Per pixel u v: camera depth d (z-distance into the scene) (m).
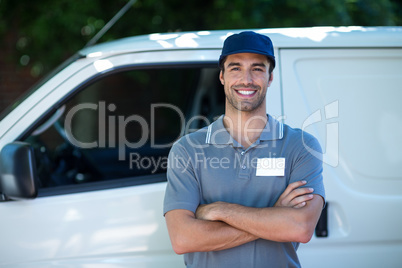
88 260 2.40
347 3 4.61
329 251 2.44
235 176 2.02
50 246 2.38
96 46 2.69
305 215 1.91
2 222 2.36
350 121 2.47
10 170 2.18
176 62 2.47
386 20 4.74
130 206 2.40
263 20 4.61
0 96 5.75
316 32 2.54
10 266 2.37
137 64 2.46
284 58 2.48
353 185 2.46
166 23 5.10
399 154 2.48
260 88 2.03
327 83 2.48
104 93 5.72
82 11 4.82
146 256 2.42
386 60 2.50
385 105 2.48
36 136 3.03
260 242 2.00
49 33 4.89
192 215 1.99
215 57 2.47
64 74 2.46
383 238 2.45
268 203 2.02
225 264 1.99
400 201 2.45
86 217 2.39
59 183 3.08
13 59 5.53
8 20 5.15
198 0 5.05
